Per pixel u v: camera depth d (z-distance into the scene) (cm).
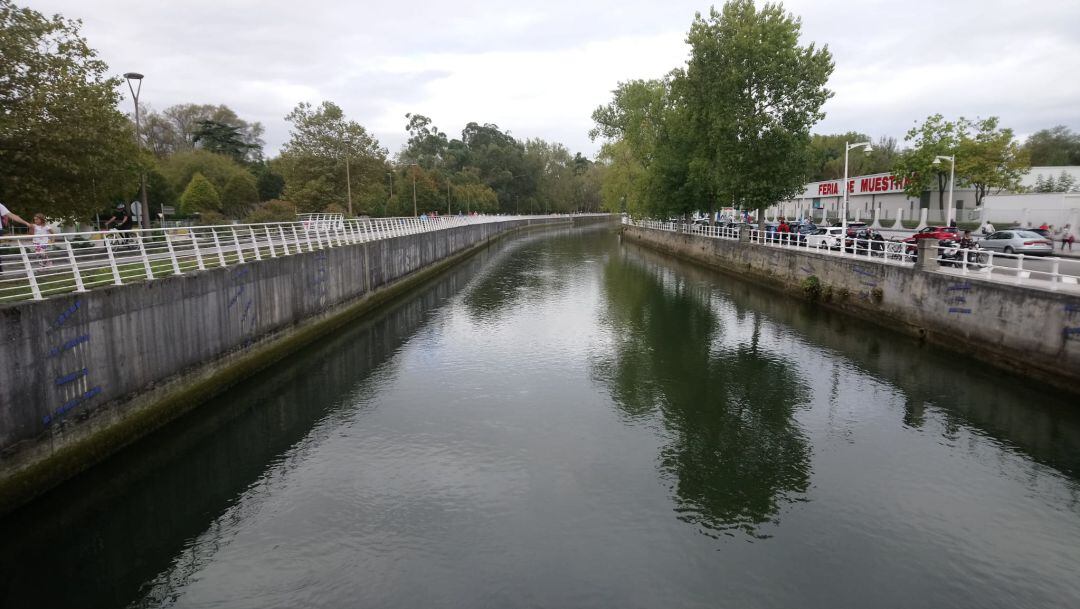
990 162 4591
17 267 1581
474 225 7188
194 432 1495
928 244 2184
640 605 892
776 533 1070
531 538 1058
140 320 1363
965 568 968
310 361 2144
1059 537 1043
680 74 4109
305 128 5938
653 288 3847
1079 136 7794
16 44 1941
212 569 987
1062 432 1425
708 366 2048
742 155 3756
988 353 1816
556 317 2952
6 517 1007
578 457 1369
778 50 3647
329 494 1216
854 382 1827
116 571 991
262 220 4719
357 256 3009
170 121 9400
